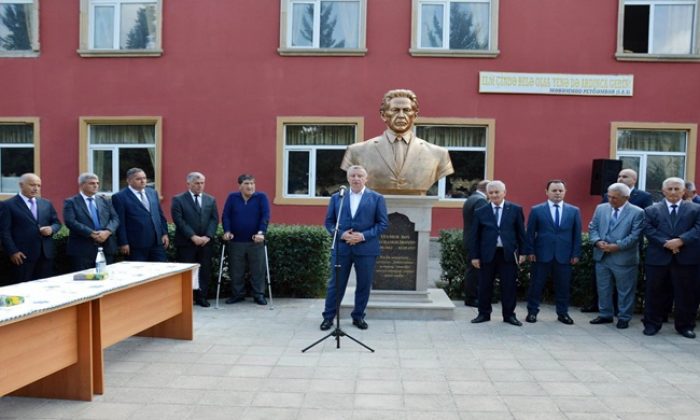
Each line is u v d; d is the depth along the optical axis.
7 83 10.70
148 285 4.30
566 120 10.14
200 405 3.33
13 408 3.29
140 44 10.80
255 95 10.39
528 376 3.91
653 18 10.29
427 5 10.37
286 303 6.51
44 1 10.59
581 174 10.16
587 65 10.10
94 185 5.83
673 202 5.23
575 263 5.79
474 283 6.39
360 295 5.24
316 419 3.12
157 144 10.51
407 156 5.74
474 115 10.17
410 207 5.69
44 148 10.70
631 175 6.21
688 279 5.14
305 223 10.38
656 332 5.21
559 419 3.15
